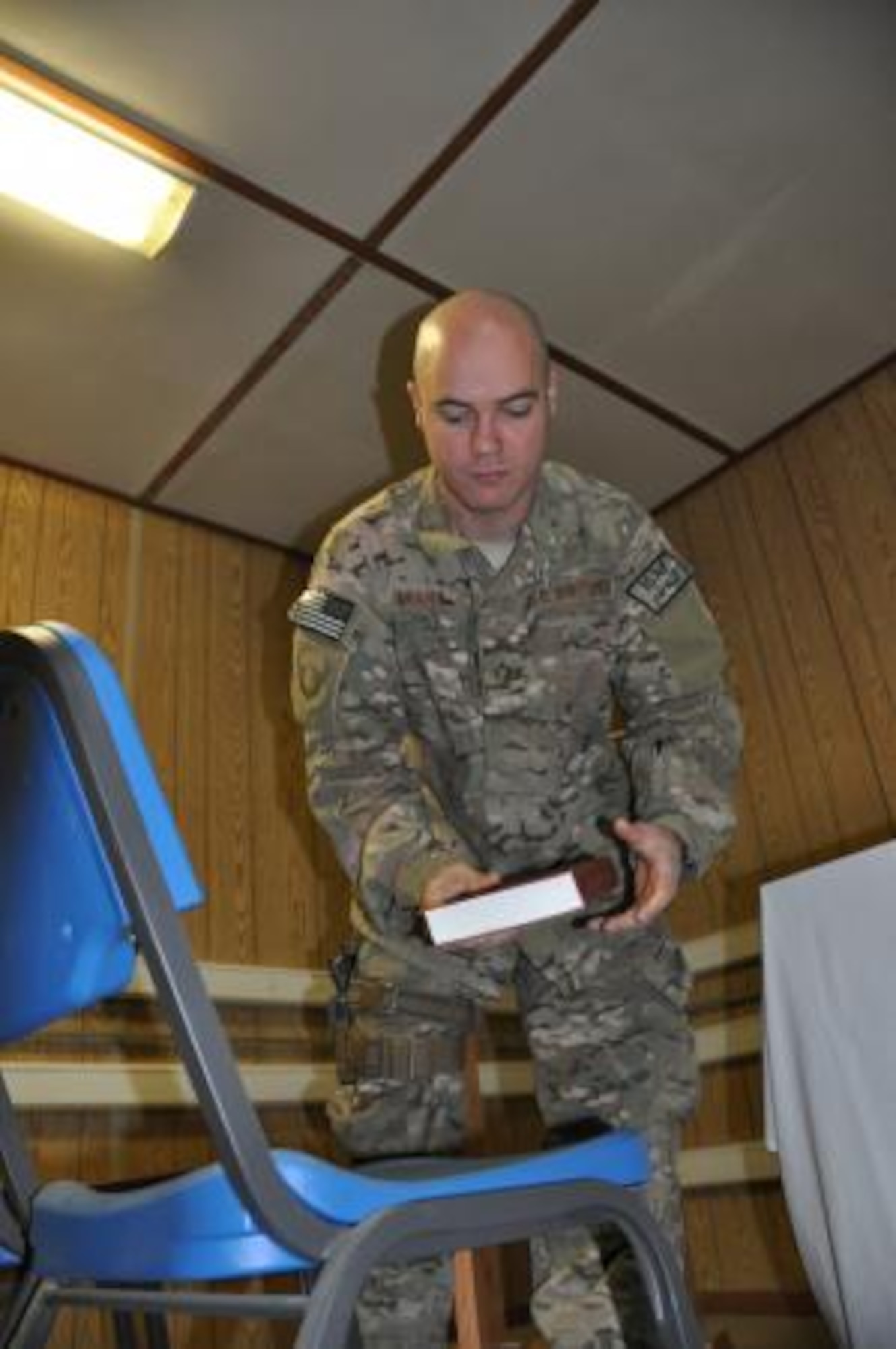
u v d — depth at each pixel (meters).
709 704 1.13
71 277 2.18
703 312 2.46
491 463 1.10
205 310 2.30
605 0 1.77
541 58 1.85
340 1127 1.07
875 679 2.55
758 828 2.69
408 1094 1.05
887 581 2.58
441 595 1.18
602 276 2.33
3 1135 0.69
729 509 2.97
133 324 2.31
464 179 2.07
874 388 2.69
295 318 2.34
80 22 1.72
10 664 0.56
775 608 2.79
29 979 0.58
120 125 1.89
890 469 2.62
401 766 1.13
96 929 0.54
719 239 2.26
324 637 1.15
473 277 2.29
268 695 2.91
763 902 1.52
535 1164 0.63
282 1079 2.42
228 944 2.55
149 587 2.80
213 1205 0.53
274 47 1.79
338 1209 0.54
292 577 3.11
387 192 2.08
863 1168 1.34
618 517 1.21
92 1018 2.21
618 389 2.68
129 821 0.52
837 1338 1.43
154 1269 0.55
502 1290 2.24
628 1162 0.68
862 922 1.39
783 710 2.71
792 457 2.84
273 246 2.17
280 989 2.53
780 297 2.43
